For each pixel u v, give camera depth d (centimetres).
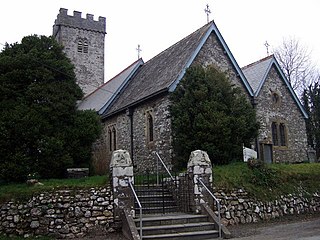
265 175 1431
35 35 1716
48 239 1052
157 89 1966
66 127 1588
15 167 1376
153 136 1984
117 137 2386
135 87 2464
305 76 3878
